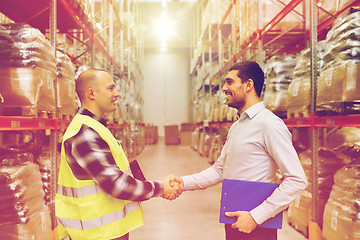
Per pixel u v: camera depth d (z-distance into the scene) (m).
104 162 1.21
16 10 3.38
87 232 1.24
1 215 1.95
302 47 4.72
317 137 2.75
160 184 1.42
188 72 18.78
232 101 1.53
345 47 2.20
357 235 2.06
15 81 2.11
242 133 1.46
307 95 2.92
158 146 14.05
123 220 1.33
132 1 10.05
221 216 1.35
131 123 9.72
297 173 1.27
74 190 1.27
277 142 1.32
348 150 3.08
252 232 1.41
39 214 2.23
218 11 7.78
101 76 1.42
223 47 9.20
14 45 2.13
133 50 10.42
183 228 3.25
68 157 1.28
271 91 3.70
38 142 3.91
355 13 2.20
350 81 2.13
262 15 4.12
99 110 1.44
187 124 15.37
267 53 5.76
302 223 2.93
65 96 2.95
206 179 1.72
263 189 1.31
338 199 2.36
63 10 3.45
